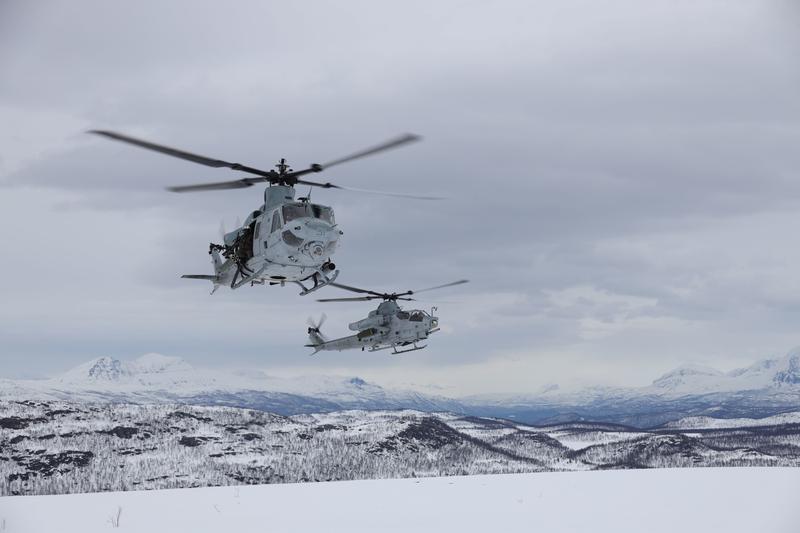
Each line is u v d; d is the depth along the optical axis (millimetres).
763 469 38688
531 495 28344
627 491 29188
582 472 39656
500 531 19953
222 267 30141
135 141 21609
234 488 34188
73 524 22500
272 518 23156
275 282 29328
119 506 27047
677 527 20188
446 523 21406
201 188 26297
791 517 21750
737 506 24266
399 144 22219
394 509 24953
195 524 22172
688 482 32438
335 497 29391
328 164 25250
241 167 25766
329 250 27266
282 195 27469
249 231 28438
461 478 37250
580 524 20891
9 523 22875
